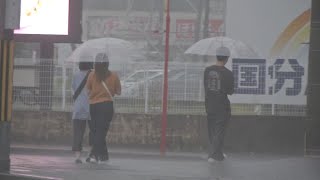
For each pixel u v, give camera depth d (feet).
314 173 91.20
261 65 127.24
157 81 128.67
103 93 96.89
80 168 95.09
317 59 123.34
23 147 124.16
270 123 124.16
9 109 90.43
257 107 127.24
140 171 92.99
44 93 131.75
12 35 90.84
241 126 124.26
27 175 86.99
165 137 122.72
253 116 124.36
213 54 119.03
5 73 89.97
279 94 126.72
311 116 123.03
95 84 96.68
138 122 127.34
